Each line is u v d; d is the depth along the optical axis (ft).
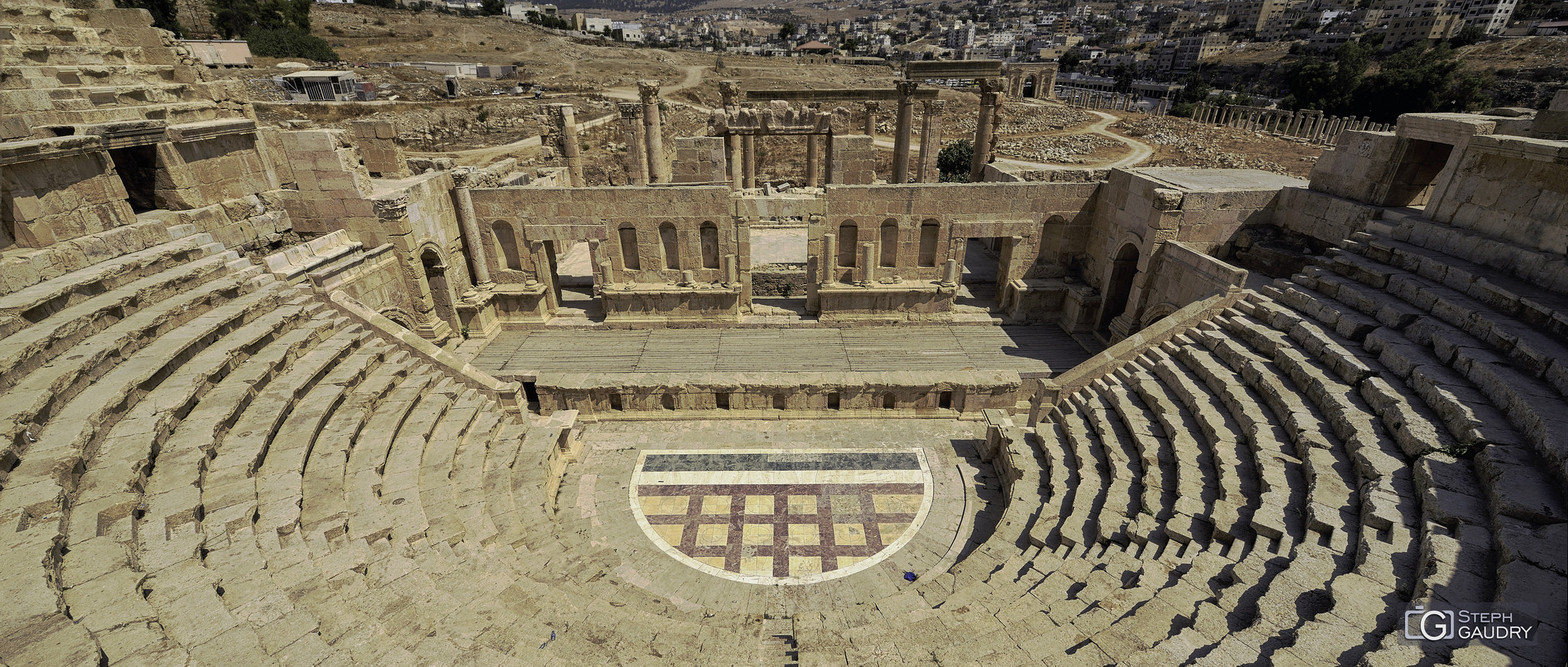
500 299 84.79
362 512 39.42
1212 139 240.53
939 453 64.13
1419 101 278.26
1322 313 50.90
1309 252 67.87
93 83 57.57
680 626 36.17
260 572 29.91
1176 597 32.81
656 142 125.59
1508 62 338.75
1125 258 77.51
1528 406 34.04
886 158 208.44
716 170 113.70
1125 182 76.13
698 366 75.41
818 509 55.93
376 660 27.27
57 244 46.14
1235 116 298.15
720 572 48.83
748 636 37.86
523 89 312.29
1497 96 324.19
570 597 39.70
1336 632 26.55
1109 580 37.35
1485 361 39.04
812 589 47.16
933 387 68.33
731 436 66.90
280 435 42.70
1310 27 595.47
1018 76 387.96
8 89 50.72
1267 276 69.15
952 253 83.15
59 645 22.00
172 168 57.06
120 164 56.85
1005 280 87.81
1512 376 37.29
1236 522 37.63
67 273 45.34
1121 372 60.13
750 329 84.84
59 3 58.34
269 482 37.68
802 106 113.70
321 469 41.81
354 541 36.60
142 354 41.55
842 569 49.24
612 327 85.40
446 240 79.20
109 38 60.85
